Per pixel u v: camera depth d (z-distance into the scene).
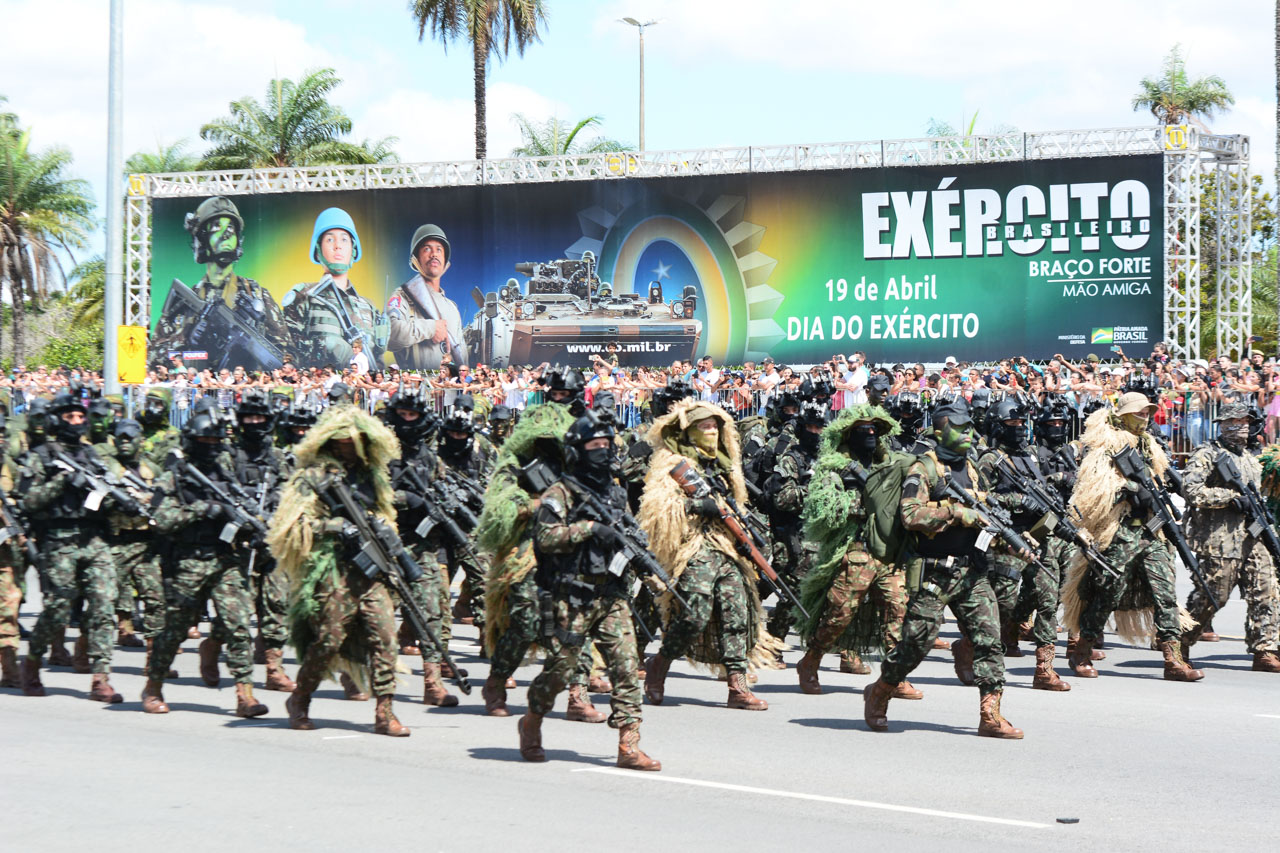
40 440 9.81
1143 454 11.41
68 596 9.59
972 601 8.47
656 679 9.80
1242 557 11.34
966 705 9.73
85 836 5.85
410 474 9.85
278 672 10.28
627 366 32.62
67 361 50.78
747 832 6.09
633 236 32.59
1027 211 29.95
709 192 32.00
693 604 9.48
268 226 34.88
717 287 32.09
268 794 6.68
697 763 7.65
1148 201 29.27
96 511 9.61
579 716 9.04
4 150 45.62
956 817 6.46
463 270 33.69
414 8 41.62
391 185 34.12
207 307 35.31
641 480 10.50
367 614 8.25
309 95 46.31
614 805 6.57
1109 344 29.61
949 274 30.55
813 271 31.41
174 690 10.17
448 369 28.89
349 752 7.81
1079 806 6.72
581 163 32.97
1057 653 12.64
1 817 6.17
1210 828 6.31
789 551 11.59
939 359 30.69
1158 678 11.08
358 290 34.41
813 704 9.80
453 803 6.54
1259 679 11.02
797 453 11.55
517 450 8.43
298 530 8.02
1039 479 11.11
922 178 30.66
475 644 12.75
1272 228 43.81
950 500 8.35
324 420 8.25
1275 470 12.44
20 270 46.06
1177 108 47.25
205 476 8.95
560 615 7.22
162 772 7.18
